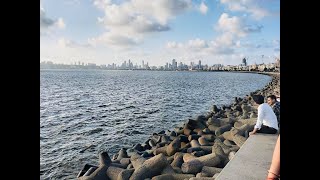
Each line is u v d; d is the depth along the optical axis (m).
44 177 9.67
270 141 6.27
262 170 4.59
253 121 10.90
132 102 32.47
